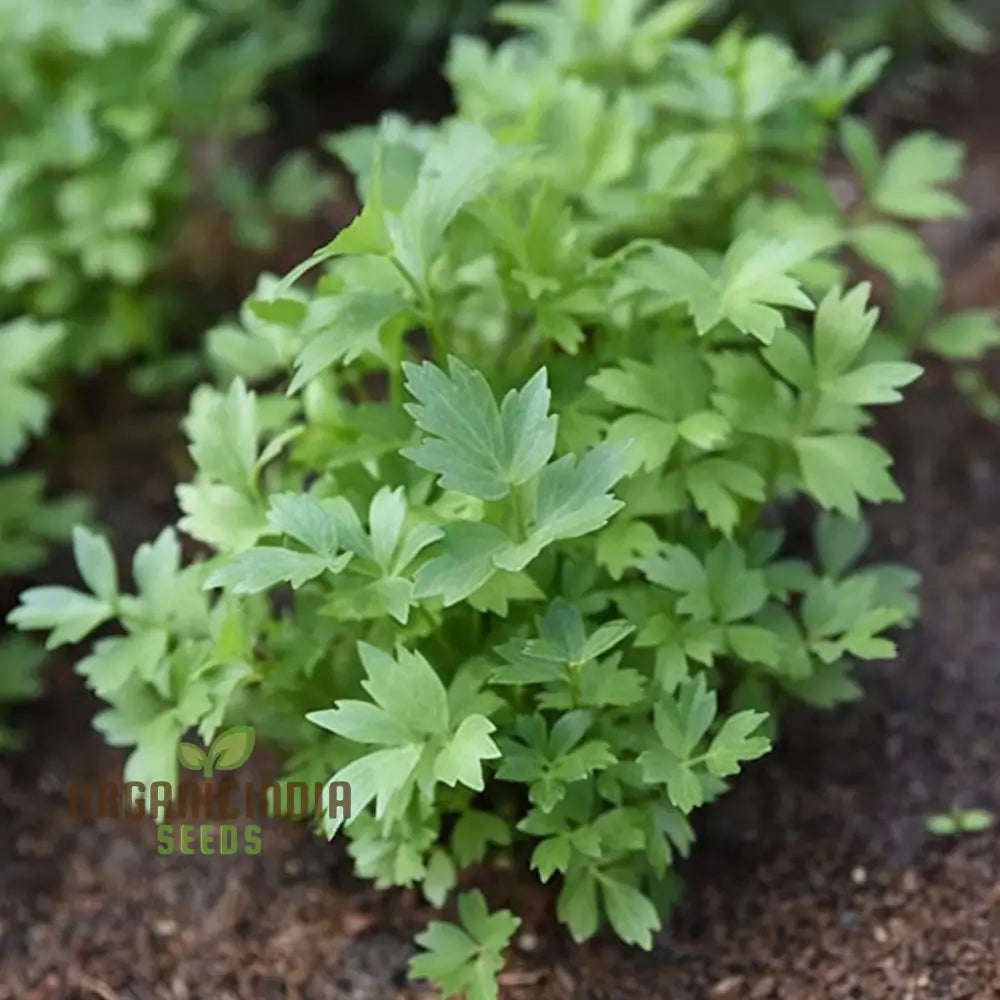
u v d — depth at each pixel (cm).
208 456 172
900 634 193
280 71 253
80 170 207
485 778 174
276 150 253
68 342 211
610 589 173
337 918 182
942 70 251
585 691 165
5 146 208
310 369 168
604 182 185
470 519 164
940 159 192
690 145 186
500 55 196
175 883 186
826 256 199
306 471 180
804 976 176
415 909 181
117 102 207
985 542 199
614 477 159
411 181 180
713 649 169
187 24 208
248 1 238
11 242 208
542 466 159
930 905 178
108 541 206
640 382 171
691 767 165
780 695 184
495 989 168
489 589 164
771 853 182
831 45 239
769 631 171
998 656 191
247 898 184
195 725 180
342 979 179
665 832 170
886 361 180
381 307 169
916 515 201
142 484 211
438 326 173
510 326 184
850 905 179
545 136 186
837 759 186
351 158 186
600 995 177
